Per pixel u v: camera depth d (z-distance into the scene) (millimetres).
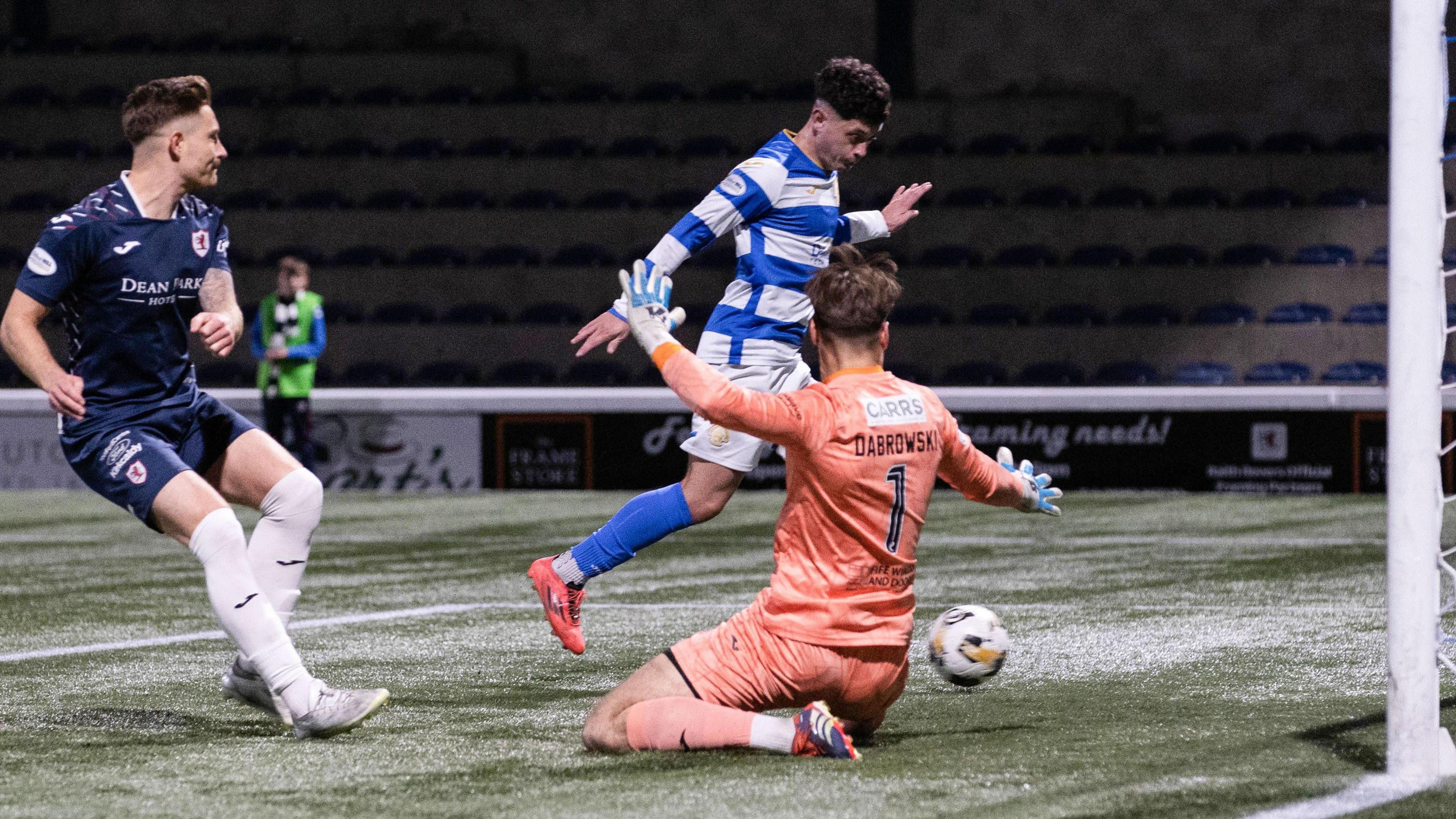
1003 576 25766
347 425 47031
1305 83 67312
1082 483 44875
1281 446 43719
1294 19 67250
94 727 13859
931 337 57844
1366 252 60625
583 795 10859
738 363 15320
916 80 69500
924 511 11883
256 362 59250
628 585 25047
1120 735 12867
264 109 67000
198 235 13633
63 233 12930
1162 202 63312
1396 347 10945
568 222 62969
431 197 65000
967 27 69125
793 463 11633
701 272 60812
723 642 12000
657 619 21312
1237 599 22406
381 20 71812
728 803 10508
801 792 10797
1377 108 66938
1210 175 63688
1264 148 65375
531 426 46594
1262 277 59188
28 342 12891
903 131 67375
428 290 61156
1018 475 13164
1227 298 59344
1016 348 57656
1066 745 12453
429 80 70188
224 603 12977
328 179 65375
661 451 46094
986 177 64375
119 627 20766
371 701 13078
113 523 37031
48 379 12898
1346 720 13438
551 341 58562
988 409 45250
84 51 70125
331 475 47156
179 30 72188
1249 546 30281
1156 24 68062
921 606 22375
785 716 13969
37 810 10664
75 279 13086
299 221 63219
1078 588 24031
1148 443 44500
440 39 71688
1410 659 11094
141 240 13180
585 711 14594
